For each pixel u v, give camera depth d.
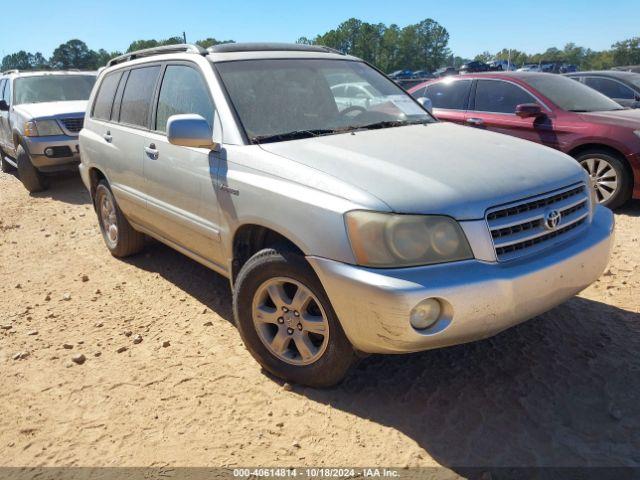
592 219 3.08
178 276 4.79
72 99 10.02
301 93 3.66
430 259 2.42
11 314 4.15
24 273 5.07
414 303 2.33
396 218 2.42
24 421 2.86
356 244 2.46
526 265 2.54
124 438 2.70
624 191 6.13
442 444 2.55
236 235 3.24
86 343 3.65
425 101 4.37
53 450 2.64
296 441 2.61
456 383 2.99
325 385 2.94
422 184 2.57
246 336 3.13
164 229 4.15
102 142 4.86
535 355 3.22
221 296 4.34
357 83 4.04
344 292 2.51
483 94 7.34
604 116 6.32
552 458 2.43
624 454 2.44
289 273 2.80
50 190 8.92
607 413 2.71
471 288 2.38
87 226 6.62
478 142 3.28
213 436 2.68
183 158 3.60
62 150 8.34
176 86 3.93
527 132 6.78
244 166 3.09
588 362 3.13
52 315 4.09
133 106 4.48
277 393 2.99
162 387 3.10
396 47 125.31
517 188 2.65
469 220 2.47
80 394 3.07
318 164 2.82
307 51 4.16
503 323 2.53
